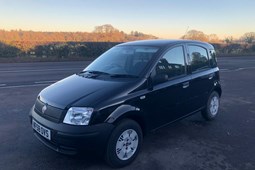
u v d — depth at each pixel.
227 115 6.55
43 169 3.77
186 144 4.73
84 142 3.44
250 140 4.99
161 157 4.21
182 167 3.92
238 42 37.06
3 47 21.05
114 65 4.70
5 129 5.27
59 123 3.56
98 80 4.26
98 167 3.85
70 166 3.87
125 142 3.87
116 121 3.66
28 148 4.43
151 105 4.24
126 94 3.86
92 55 23.67
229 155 4.33
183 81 4.88
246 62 21.94
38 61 19.97
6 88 9.20
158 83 4.38
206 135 5.19
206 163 4.05
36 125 3.90
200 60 5.60
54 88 4.25
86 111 3.51
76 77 4.64
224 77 13.09
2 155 4.16
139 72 4.26
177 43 5.06
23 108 6.76
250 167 3.96
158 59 4.47
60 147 3.58
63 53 22.62
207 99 5.80
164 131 5.34
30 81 10.70
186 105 5.09
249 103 7.83
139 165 3.95
